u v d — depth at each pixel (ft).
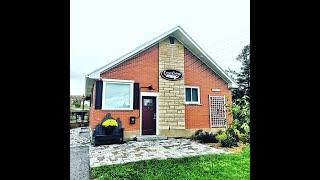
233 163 18.42
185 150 24.68
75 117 48.85
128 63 32.65
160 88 34.24
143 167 18.22
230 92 37.91
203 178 15.37
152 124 33.68
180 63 35.63
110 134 29.45
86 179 15.65
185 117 35.12
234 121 29.35
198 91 36.35
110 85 31.63
